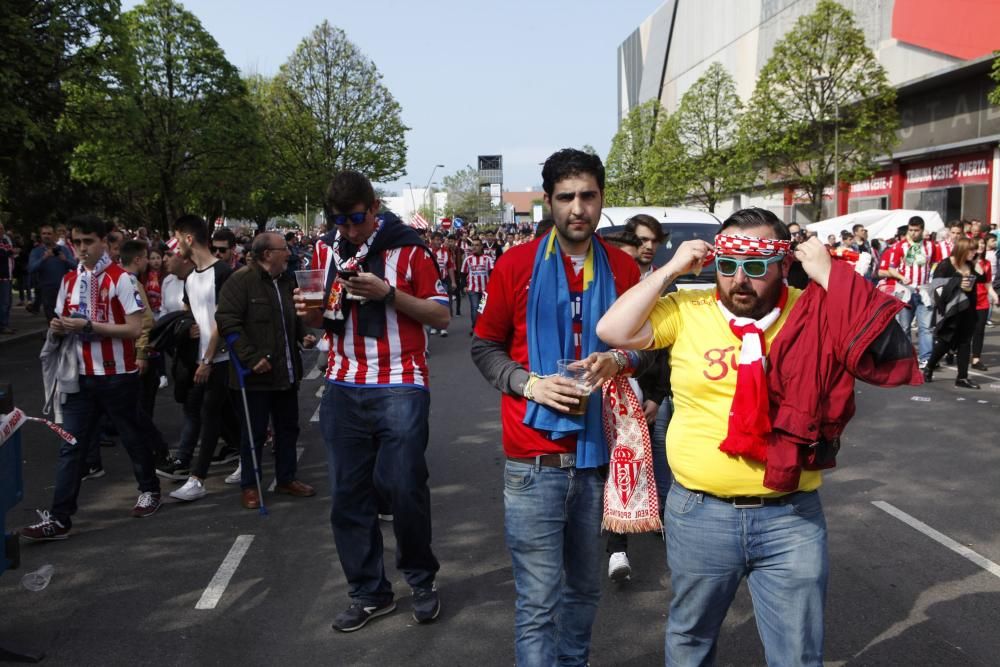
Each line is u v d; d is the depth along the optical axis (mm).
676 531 2689
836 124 25062
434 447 7680
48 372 5309
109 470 7039
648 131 45906
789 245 2570
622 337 2668
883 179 31953
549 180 3020
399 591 4531
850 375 2459
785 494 2566
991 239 18219
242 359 5773
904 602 4266
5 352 14500
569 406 2908
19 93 14164
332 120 37469
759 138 26766
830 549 5031
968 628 3967
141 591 4535
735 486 2553
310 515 5812
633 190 47125
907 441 7637
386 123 38000
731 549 2594
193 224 6309
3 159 15812
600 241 3172
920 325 12039
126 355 5508
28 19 13711
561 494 2998
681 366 2672
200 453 6199
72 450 5340
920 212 21297
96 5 14648
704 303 2711
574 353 3055
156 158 29203
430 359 13336
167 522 5688
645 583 4594
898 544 5086
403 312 3990
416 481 4004
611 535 4508
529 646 2979
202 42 29703
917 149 29016
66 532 5359
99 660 3764
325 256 4348
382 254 4055
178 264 6816
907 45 29812
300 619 4188
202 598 4441
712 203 36125
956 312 10086
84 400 5391
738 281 2541
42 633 4031
